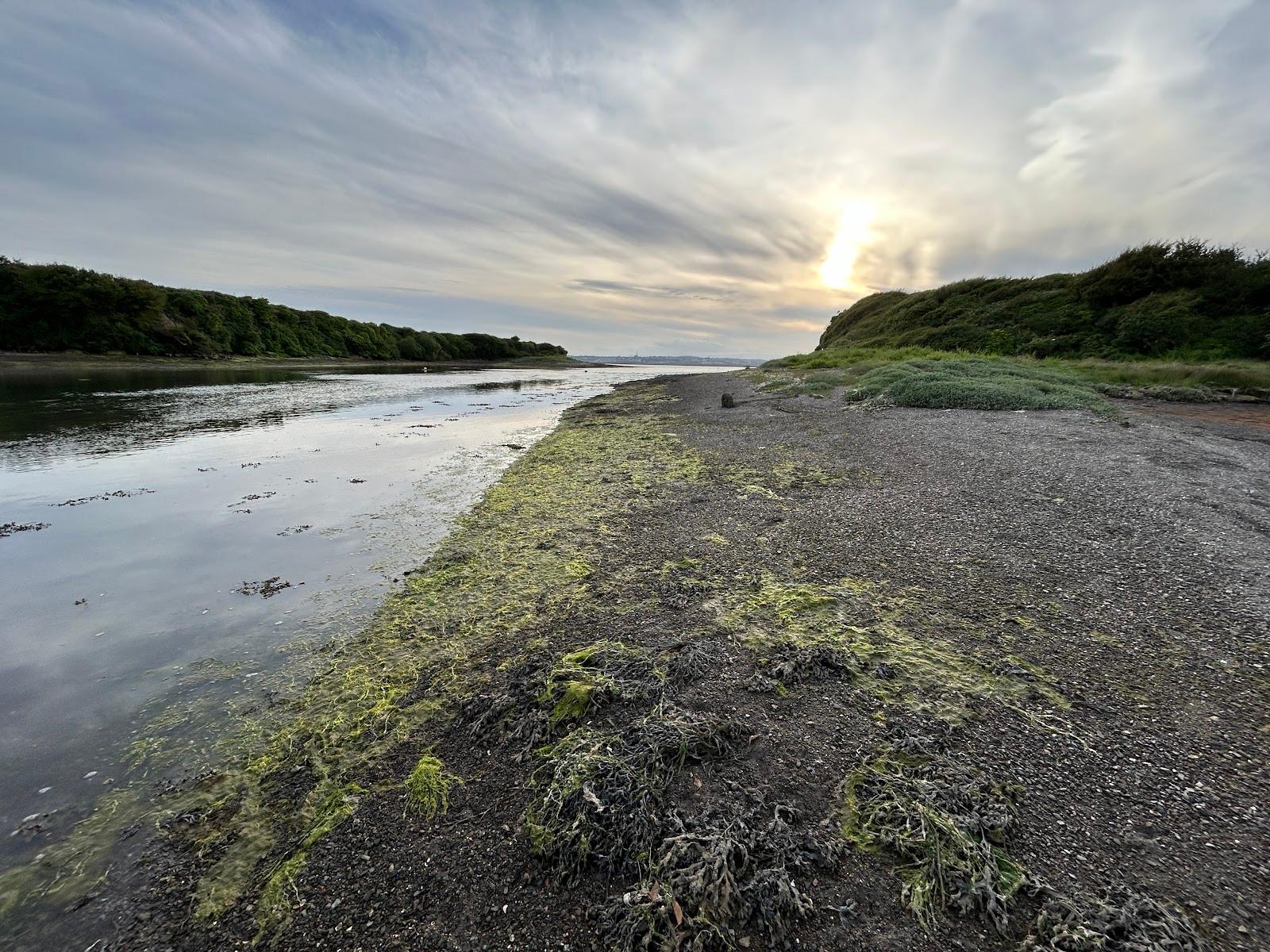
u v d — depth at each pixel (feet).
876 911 6.66
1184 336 59.47
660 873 7.14
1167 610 12.83
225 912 7.40
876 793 8.22
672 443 38.01
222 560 19.90
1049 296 83.87
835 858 7.29
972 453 28.07
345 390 95.25
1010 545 16.84
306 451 39.86
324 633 14.88
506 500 26.43
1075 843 7.31
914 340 92.73
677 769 8.91
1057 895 6.59
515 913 6.95
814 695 10.68
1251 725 9.25
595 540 20.18
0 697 12.40
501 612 15.33
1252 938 6.06
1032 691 10.38
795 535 19.16
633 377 168.04
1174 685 10.34
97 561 19.90
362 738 10.70
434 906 7.14
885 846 7.43
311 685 12.60
